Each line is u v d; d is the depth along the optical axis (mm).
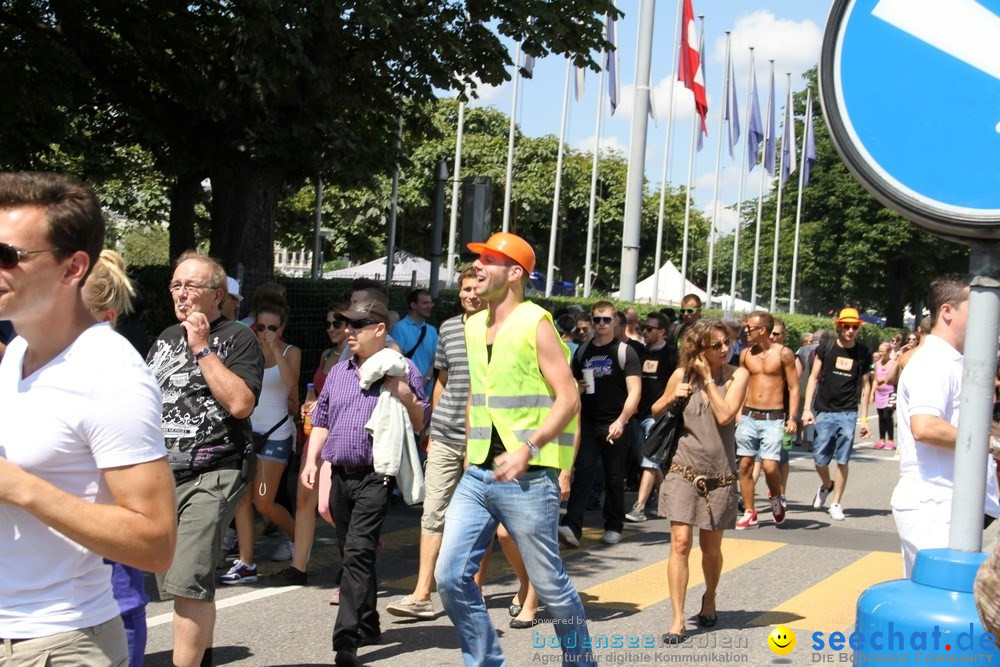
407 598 6512
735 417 6086
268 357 7395
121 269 4090
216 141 14281
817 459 10953
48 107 12727
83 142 13477
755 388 10094
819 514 11055
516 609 6461
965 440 2285
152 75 14039
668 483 6105
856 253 48938
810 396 10938
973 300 2248
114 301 4035
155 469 2389
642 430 10555
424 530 6508
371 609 5746
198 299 4738
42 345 2410
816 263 50969
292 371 7492
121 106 14781
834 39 2262
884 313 51375
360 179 14109
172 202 18312
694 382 6090
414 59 14297
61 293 2375
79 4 12969
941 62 2158
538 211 45156
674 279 41625
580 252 51906
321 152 13523
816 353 10930
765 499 12023
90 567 2482
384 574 7684
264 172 13914
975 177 2129
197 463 4551
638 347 10672
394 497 10594
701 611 6449
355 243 39344
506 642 6051
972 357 2254
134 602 3453
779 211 44969
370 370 5676
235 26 12180
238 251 14453
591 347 8914
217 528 4535
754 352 10094
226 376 4559
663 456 6109
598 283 52750
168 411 4594
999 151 2111
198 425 4570
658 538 9328
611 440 8664
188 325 4598
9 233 2312
